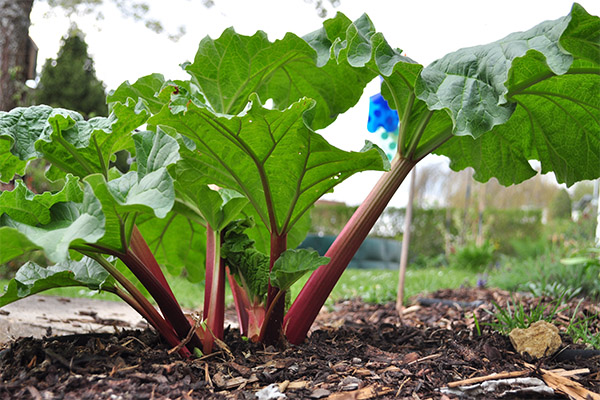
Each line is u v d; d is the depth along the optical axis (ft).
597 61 4.74
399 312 11.16
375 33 4.91
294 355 4.80
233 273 5.49
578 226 22.54
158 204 3.59
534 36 4.57
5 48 18.78
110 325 8.27
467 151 6.79
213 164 5.01
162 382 3.92
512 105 4.47
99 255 4.38
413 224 42.32
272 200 5.07
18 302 9.37
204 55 6.03
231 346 4.99
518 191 50.29
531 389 4.11
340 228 44.83
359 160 4.62
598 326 7.09
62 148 5.01
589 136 5.95
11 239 3.43
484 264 30.68
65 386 3.67
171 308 4.59
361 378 4.33
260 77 6.48
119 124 5.02
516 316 6.61
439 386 4.22
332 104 7.18
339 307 13.58
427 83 4.57
